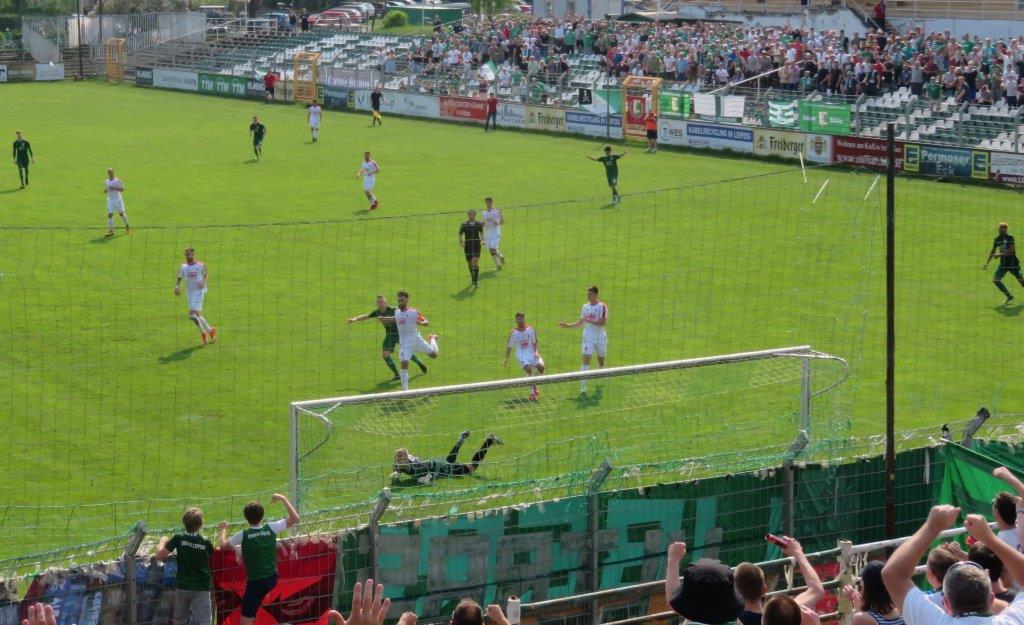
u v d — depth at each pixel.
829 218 38.34
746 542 14.45
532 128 60.44
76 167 48.69
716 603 7.72
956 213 38.97
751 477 14.37
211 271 32.41
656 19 74.31
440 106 64.56
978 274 32.12
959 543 14.19
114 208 36.19
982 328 27.84
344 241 36.00
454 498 15.02
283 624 12.83
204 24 86.69
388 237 36.56
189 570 12.33
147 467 19.78
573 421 21.11
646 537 13.95
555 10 87.81
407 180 46.19
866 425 21.78
